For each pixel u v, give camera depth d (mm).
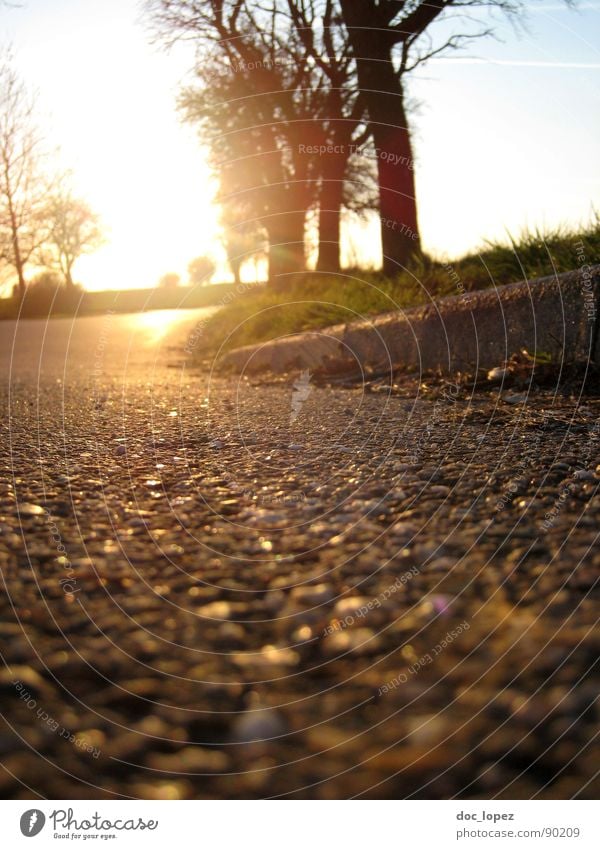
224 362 9047
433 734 1060
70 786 969
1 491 2586
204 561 1823
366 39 9617
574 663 1231
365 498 2396
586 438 3277
